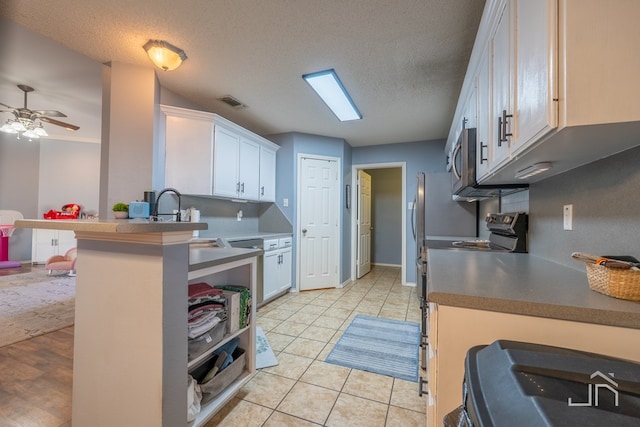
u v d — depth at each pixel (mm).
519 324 816
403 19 1772
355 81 2557
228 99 2969
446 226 3365
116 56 2266
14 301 3408
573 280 1067
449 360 876
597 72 741
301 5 1669
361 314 3133
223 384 1563
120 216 1700
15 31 2070
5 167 5367
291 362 2105
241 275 1827
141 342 1174
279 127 3863
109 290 1240
